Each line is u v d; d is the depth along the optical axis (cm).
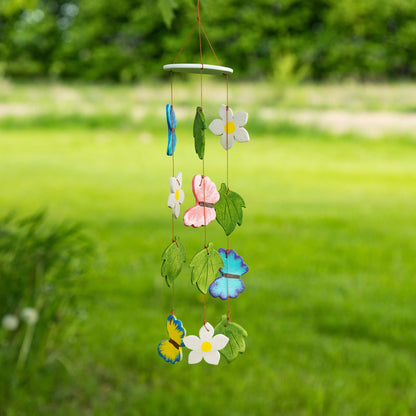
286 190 793
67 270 304
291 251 523
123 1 2730
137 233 576
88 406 286
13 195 746
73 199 730
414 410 283
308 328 371
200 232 584
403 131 1281
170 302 409
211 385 306
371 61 2597
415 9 2495
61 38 2923
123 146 1172
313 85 2048
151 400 289
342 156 1080
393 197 757
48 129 1398
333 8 2583
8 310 281
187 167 959
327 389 298
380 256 511
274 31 2655
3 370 274
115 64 2798
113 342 343
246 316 387
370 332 364
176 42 2605
